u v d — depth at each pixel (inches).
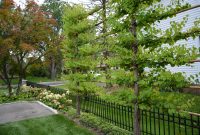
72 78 361.7
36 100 515.5
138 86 213.3
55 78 1705.2
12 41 550.3
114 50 225.6
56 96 462.3
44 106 428.1
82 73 370.3
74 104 450.9
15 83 1178.6
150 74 208.8
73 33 366.3
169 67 546.9
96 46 330.0
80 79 345.7
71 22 368.2
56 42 627.5
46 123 321.7
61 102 454.9
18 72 622.5
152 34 204.5
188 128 288.4
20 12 580.7
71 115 360.5
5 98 551.2
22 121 337.7
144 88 210.2
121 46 214.2
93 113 363.3
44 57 654.5
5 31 566.6
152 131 287.4
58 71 1823.3
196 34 191.6
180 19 534.6
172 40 193.9
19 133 285.6
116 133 258.7
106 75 251.9
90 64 342.6
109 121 320.5
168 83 189.6
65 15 379.6
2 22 549.0
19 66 606.2
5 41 530.0
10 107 444.5
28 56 639.8
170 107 187.0
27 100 523.5
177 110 184.1
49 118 346.3
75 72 374.3
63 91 510.3
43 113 379.2
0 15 546.3
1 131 296.5
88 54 352.5
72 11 365.7
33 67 666.2
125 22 216.1
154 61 199.0
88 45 354.6
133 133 242.4
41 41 609.3
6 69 613.9
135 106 209.8
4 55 550.9
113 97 223.9
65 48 388.8
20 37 570.3
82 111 397.7
